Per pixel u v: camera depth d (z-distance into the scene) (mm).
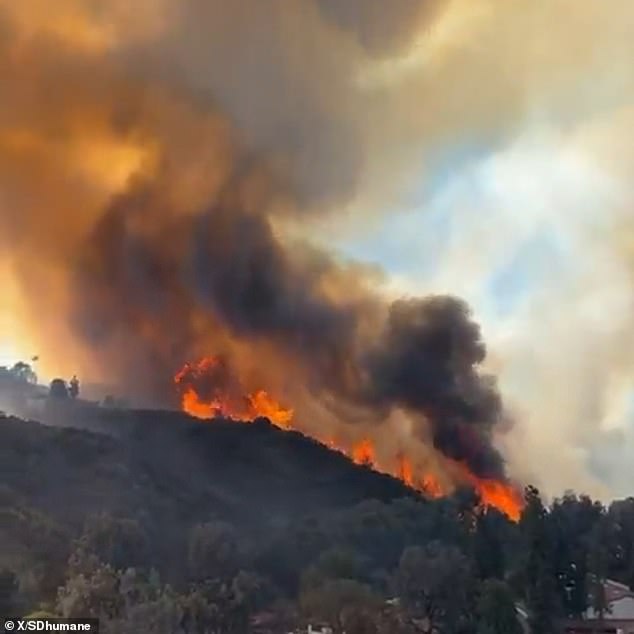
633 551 77125
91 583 51594
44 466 83750
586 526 81188
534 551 64938
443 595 59812
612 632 63000
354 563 67188
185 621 54844
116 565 61562
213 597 58500
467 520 82750
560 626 62531
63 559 59031
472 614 59875
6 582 49156
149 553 66125
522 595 63812
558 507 84250
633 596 67750
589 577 69562
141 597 53969
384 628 58125
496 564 66500
